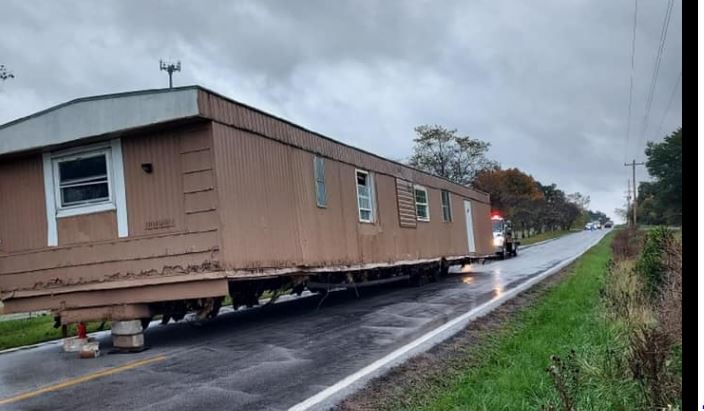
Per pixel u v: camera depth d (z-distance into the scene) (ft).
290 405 16.10
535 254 109.70
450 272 70.95
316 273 34.76
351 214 40.04
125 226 27.20
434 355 22.29
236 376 19.54
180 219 26.18
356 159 41.86
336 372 19.81
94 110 27.09
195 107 25.02
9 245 29.60
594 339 23.12
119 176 27.50
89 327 36.60
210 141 25.81
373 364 20.79
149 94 25.95
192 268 25.80
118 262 27.17
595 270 59.00
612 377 15.80
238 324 33.17
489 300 38.96
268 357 22.57
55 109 27.94
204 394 17.35
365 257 41.34
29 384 19.98
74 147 28.45
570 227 325.21
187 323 34.76
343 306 39.75
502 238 97.55
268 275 28.84
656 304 24.61
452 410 15.39
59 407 16.75
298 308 40.09
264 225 29.01
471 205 71.87
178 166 26.37
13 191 29.76
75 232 28.22
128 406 16.44
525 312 32.94
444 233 59.88
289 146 32.65
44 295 28.30
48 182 28.96
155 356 24.00
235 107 27.76
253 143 28.99
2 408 16.87
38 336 34.04
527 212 202.18
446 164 173.58
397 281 52.95
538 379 17.56
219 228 25.45
